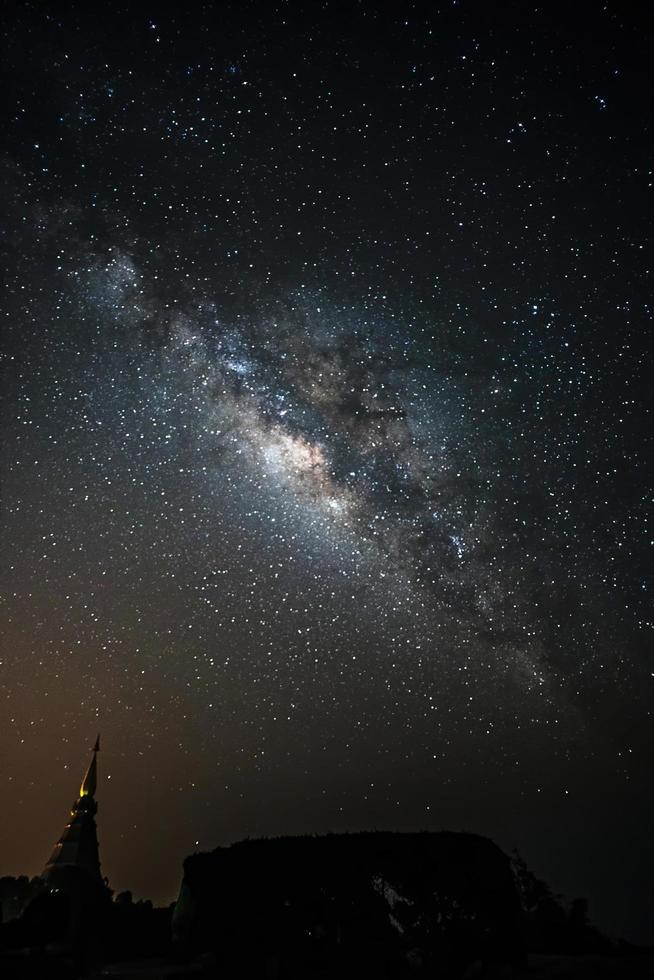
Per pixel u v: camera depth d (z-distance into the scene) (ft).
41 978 28.32
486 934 29.78
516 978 27.25
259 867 32.91
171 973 29.32
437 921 30.17
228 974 28.78
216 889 32.76
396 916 30.48
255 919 31.01
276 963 28.40
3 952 28.89
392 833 33.60
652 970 28.30
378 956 28.81
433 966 28.27
